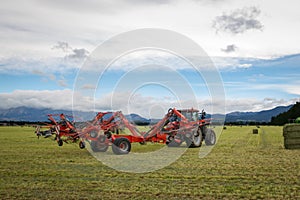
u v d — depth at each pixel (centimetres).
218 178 970
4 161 1316
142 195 787
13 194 798
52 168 1152
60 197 771
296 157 1398
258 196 773
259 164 1211
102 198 762
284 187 855
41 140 2442
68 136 1825
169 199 753
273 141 2303
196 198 761
